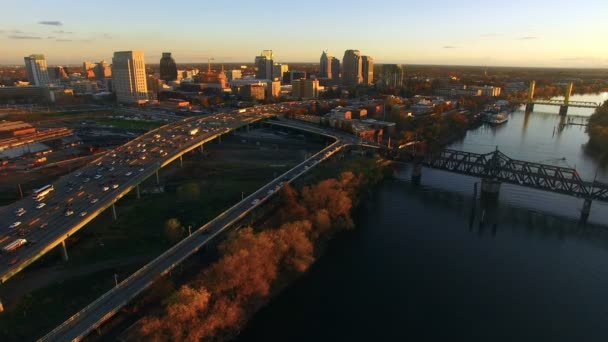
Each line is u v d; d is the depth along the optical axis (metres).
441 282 161.12
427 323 137.88
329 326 134.62
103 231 187.12
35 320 125.81
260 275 138.75
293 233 161.50
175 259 148.25
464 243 192.62
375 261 174.88
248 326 132.50
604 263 176.75
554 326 137.38
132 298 127.81
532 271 169.88
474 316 141.88
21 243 150.75
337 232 198.25
